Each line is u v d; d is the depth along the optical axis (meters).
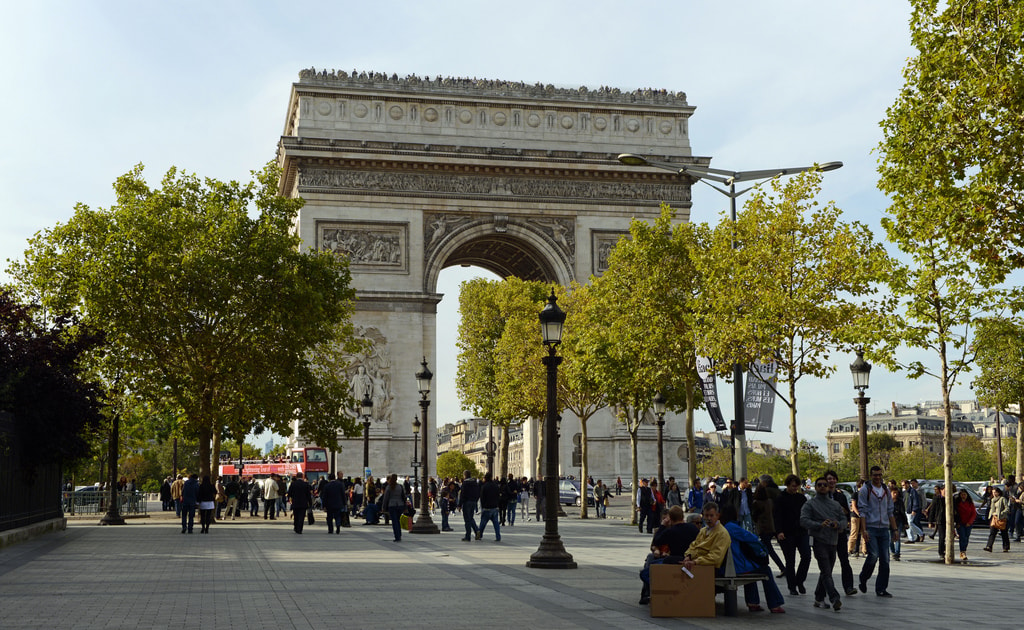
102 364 85.81
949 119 46.56
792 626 29.03
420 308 129.88
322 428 93.31
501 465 158.62
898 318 53.16
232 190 90.81
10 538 57.25
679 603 30.31
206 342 86.25
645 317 82.56
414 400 128.38
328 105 131.50
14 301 71.44
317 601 33.47
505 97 135.50
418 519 74.38
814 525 33.84
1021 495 73.94
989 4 46.03
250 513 113.88
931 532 86.44
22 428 62.19
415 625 28.14
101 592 36.00
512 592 36.19
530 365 112.25
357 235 129.75
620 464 136.12
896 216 50.91
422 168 131.75
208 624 28.34
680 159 137.38
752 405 71.00
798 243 64.75
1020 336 53.72
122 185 91.62
